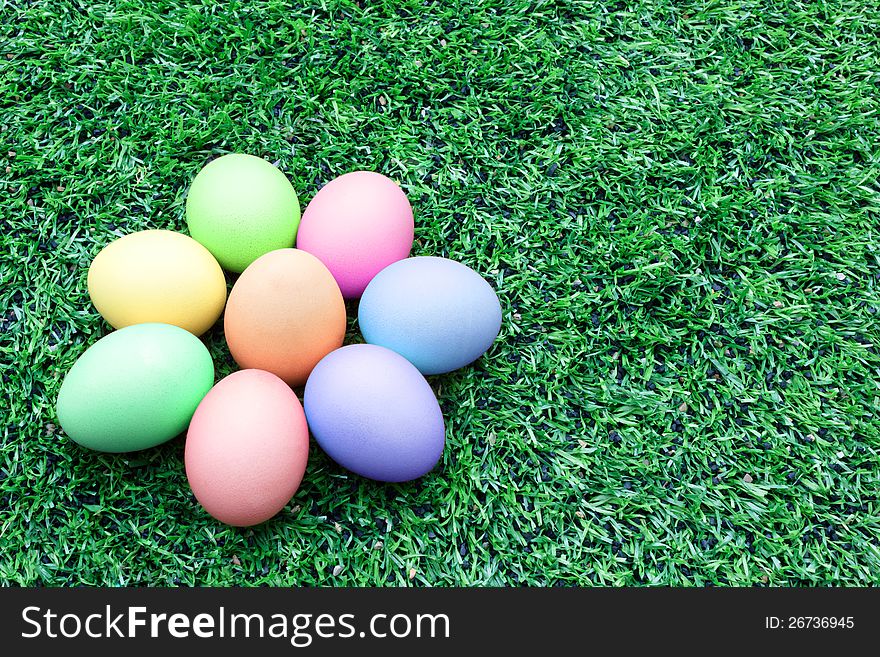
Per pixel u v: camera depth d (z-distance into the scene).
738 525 0.82
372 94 0.87
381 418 0.78
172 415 0.78
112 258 0.79
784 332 0.85
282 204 0.80
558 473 0.83
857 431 0.84
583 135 0.87
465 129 0.87
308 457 0.81
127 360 0.77
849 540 0.82
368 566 0.81
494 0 0.89
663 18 0.89
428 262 0.80
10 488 0.81
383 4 0.88
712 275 0.86
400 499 0.82
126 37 0.87
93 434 0.78
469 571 0.81
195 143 0.86
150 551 0.81
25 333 0.83
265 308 0.77
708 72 0.89
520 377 0.84
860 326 0.85
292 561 0.81
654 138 0.87
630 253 0.85
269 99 0.87
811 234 0.86
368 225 0.80
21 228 0.85
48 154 0.85
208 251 0.81
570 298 0.84
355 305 0.83
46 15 0.87
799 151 0.88
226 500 0.77
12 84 0.86
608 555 0.82
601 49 0.89
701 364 0.84
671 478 0.83
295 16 0.88
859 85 0.88
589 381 0.84
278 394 0.78
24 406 0.82
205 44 0.87
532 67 0.88
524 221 0.86
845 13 0.89
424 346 0.79
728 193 0.87
